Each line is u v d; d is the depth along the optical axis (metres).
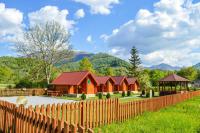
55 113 11.40
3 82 95.56
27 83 59.88
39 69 66.50
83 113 13.04
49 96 53.06
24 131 9.29
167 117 17.23
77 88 53.69
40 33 66.69
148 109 20.34
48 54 67.06
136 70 106.75
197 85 115.62
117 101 15.66
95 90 57.31
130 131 12.65
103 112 14.45
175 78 56.00
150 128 13.38
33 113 8.65
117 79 70.88
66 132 6.81
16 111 10.12
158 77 101.19
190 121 15.84
